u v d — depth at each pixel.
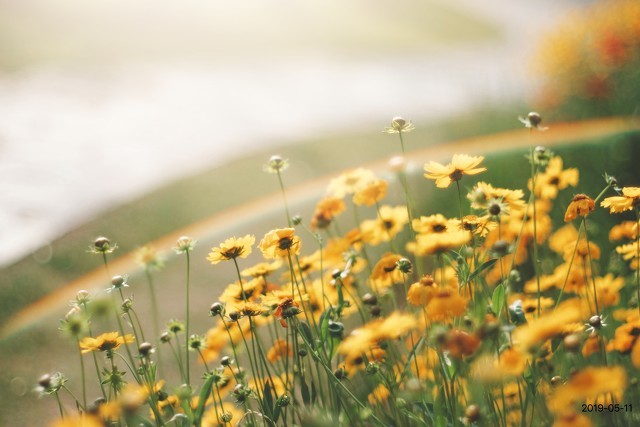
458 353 0.85
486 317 0.94
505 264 1.15
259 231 3.19
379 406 1.04
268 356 1.13
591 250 1.18
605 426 0.94
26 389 1.83
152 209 3.29
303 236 2.89
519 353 0.87
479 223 1.00
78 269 2.76
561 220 1.71
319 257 1.18
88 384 1.87
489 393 0.93
